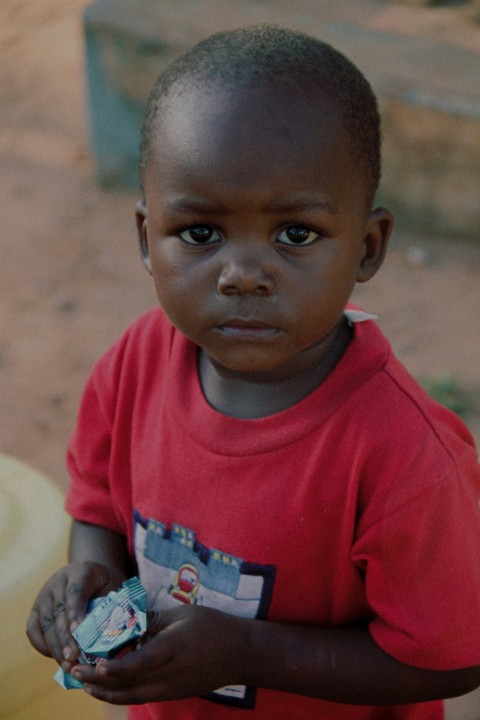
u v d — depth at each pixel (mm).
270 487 1708
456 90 5824
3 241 6348
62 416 4996
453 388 4938
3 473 2615
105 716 3428
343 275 1568
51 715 2443
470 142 5828
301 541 1716
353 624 1841
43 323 5641
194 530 1797
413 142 5953
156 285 1621
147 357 1926
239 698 1893
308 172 1481
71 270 6078
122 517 2061
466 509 1685
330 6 6773
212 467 1746
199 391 1802
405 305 5660
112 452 2004
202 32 6344
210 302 1545
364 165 1579
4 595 2297
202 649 1690
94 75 6570
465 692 1783
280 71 1507
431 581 1670
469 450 1714
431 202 6098
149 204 1606
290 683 1750
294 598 1775
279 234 1521
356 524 1703
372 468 1648
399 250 6129
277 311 1524
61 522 2477
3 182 6922
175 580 1859
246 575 1760
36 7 9039
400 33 6465
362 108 1582
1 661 2279
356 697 1761
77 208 6668
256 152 1463
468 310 5617
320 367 1717
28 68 8172
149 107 1653
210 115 1485
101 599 1820
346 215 1544
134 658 1648
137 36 6348
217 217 1501
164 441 1825
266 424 1708
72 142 7336
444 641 1685
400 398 1679
